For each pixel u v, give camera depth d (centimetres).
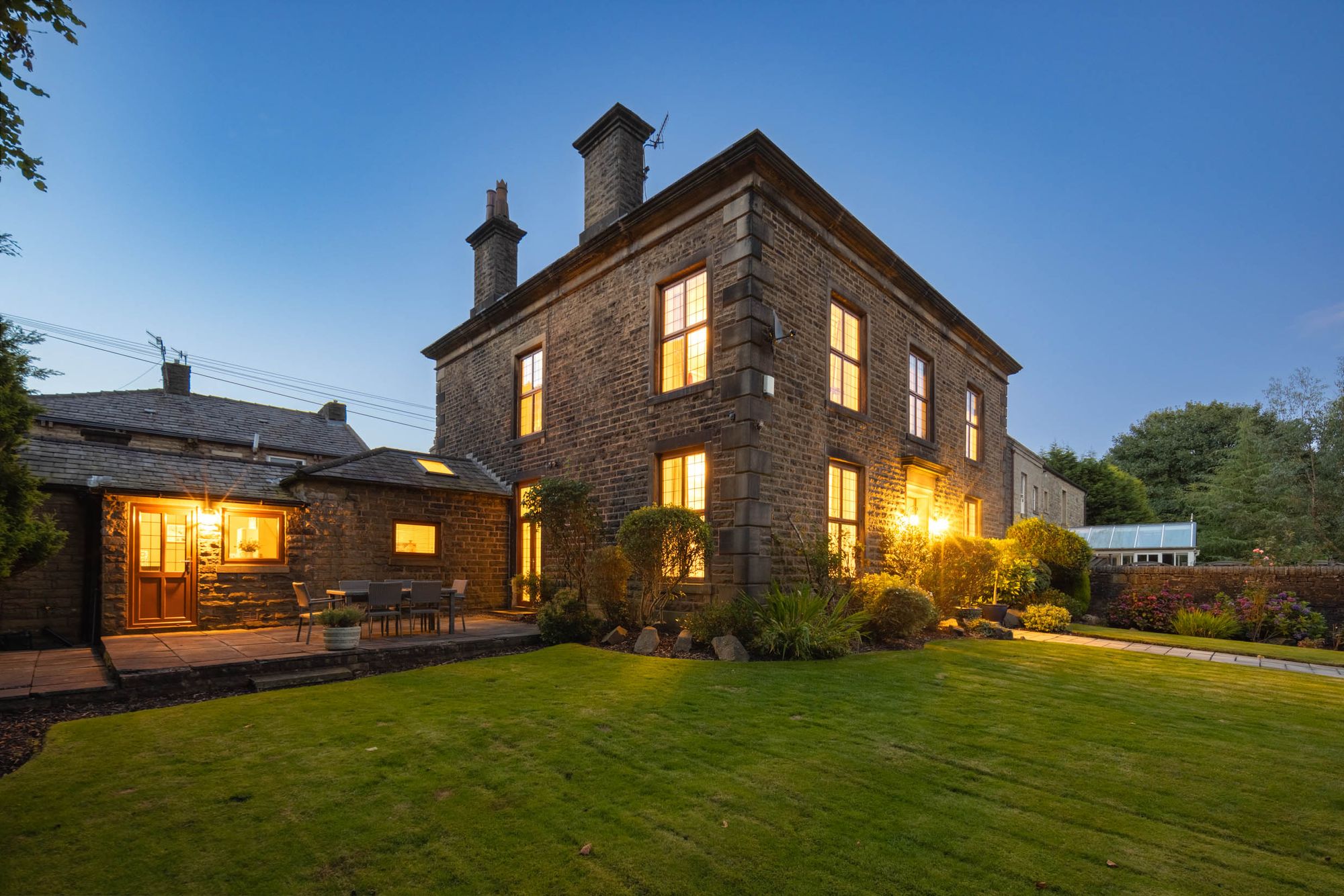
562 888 263
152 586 906
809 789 358
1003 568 1192
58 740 448
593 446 1113
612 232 1068
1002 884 265
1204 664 746
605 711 507
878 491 1118
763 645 740
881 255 1133
